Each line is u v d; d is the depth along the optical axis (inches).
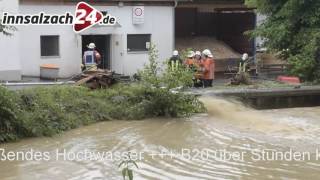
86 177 433.4
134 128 628.1
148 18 1117.1
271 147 535.8
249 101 780.0
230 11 1318.9
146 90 712.4
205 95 768.3
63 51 1039.0
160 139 572.7
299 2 961.5
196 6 1228.5
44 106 625.9
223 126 641.6
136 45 1115.9
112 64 1093.8
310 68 948.0
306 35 961.5
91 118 658.2
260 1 1037.8
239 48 1316.4
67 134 599.2
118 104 698.2
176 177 432.1
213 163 476.4
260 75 1106.7
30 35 1003.3
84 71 842.8
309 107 803.4
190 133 601.6
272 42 1006.4
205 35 1309.1
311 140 566.9
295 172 451.2
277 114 727.1
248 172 449.4
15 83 811.4
